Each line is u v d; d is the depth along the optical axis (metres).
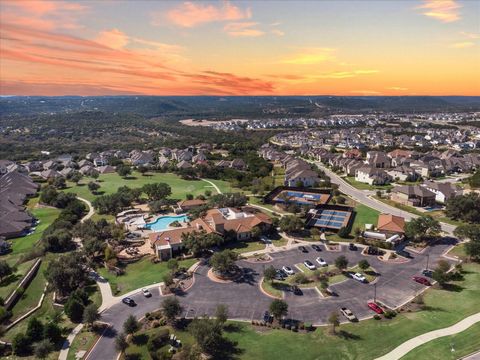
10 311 69.06
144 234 109.12
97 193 161.50
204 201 136.88
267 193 151.50
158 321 64.12
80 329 63.25
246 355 55.19
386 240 96.75
